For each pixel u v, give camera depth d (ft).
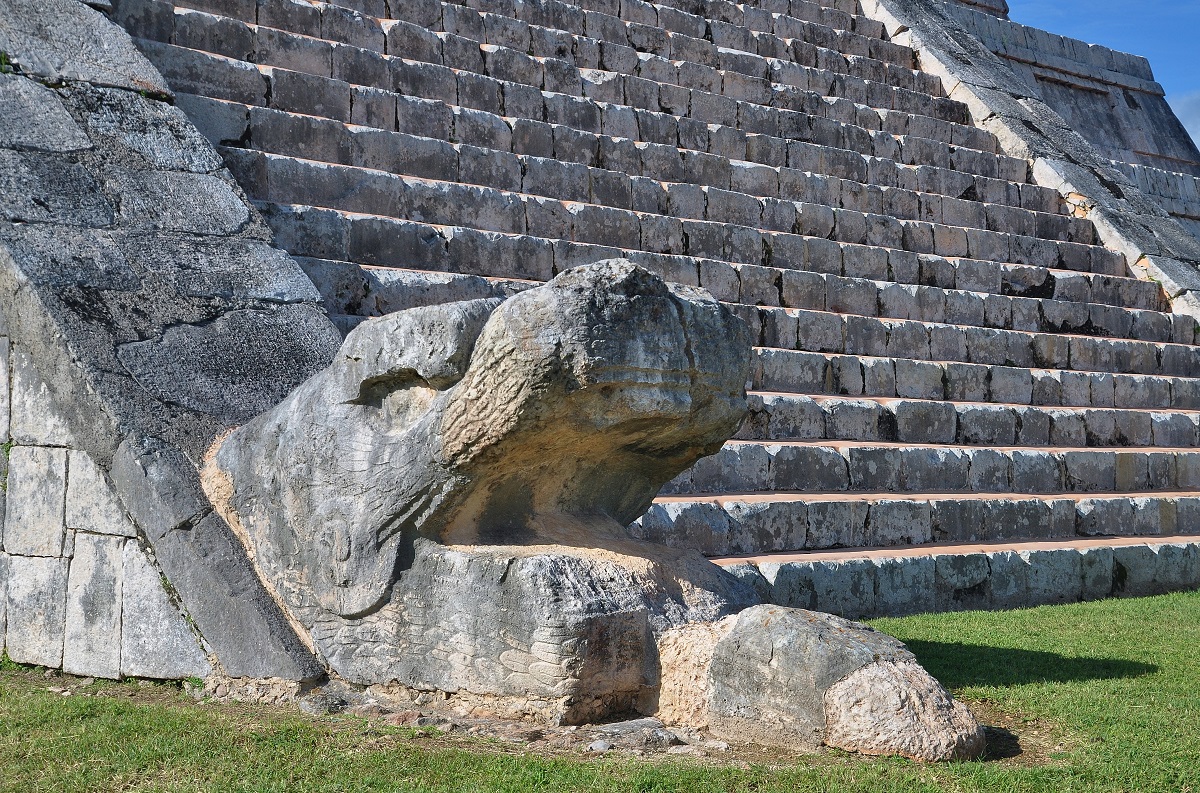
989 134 55.67
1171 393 46.83
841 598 29.86
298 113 33.81
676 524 29.19
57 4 29.07
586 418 17.62
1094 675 22.25
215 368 22.93
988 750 17.08
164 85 28.99
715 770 15.26
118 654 21.16
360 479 18.90
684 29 49.73
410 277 30.94
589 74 42.88
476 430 17.42
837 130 48.70
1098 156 58.54
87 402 21.47
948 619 29.22
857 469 34.58
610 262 17.22
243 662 19.63
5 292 22.67
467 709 17.94
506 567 17.66
